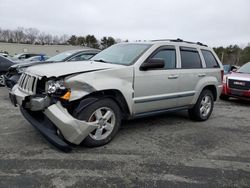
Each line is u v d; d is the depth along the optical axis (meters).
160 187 3.06
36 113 4.07
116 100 4.25
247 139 4.98
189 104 5.68
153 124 5.66
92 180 3.14
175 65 5.28
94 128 3.86
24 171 3.26
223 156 4.08
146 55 4.70
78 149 4.00
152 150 4.15
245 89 8.74
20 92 4.26
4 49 54.59
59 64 4.37
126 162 3.66
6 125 5.05
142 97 4.61
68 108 3.80
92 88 3.82
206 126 5.77
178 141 4.65
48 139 3.77
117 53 5.07
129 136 4.77
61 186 2.98
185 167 3.61
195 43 6.08
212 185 3.17
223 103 9.06
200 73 5.80
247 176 3.44
